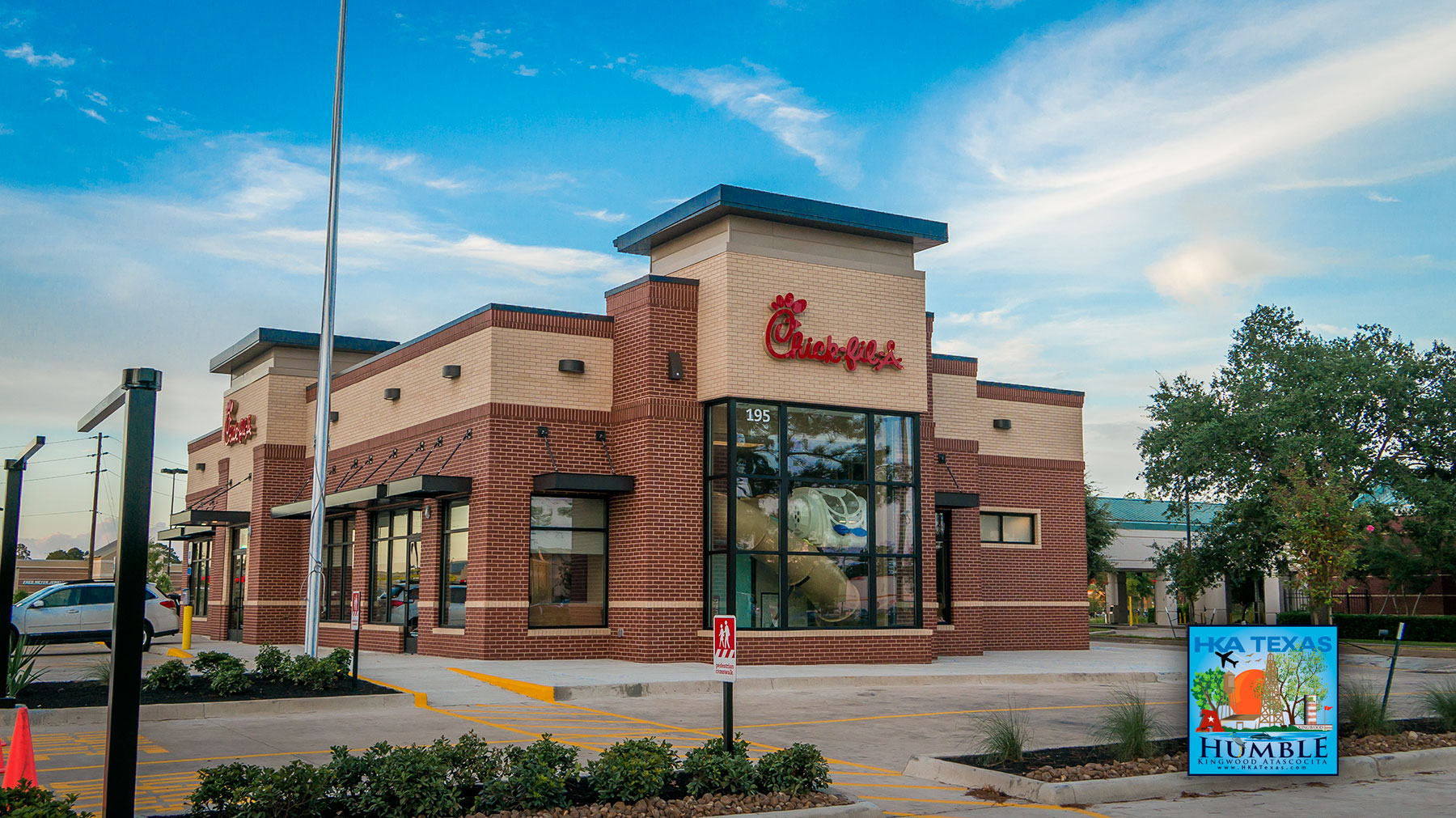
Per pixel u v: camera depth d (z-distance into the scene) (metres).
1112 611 72.25
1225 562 43.44
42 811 7.14
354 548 29.94
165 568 83.06
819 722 16.05
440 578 25.95
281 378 33.53
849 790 11.01
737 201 24.09
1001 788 10.99
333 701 16.56
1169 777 11.11
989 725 14.10
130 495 6.93
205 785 8.51
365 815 8.68
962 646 29.50
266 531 32.75
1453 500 39.62
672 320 24.81
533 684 18.67
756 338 24.34
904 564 25.67
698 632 24.16
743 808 9.45
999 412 32.59
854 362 25.27
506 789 9.01
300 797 8.46
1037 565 32.41
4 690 14.54
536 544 24.52
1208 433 40.28
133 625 6.87
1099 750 12.49
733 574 23.66
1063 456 33.38
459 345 25.83
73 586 28.84
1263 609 60.62
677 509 24.28
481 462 24.31
